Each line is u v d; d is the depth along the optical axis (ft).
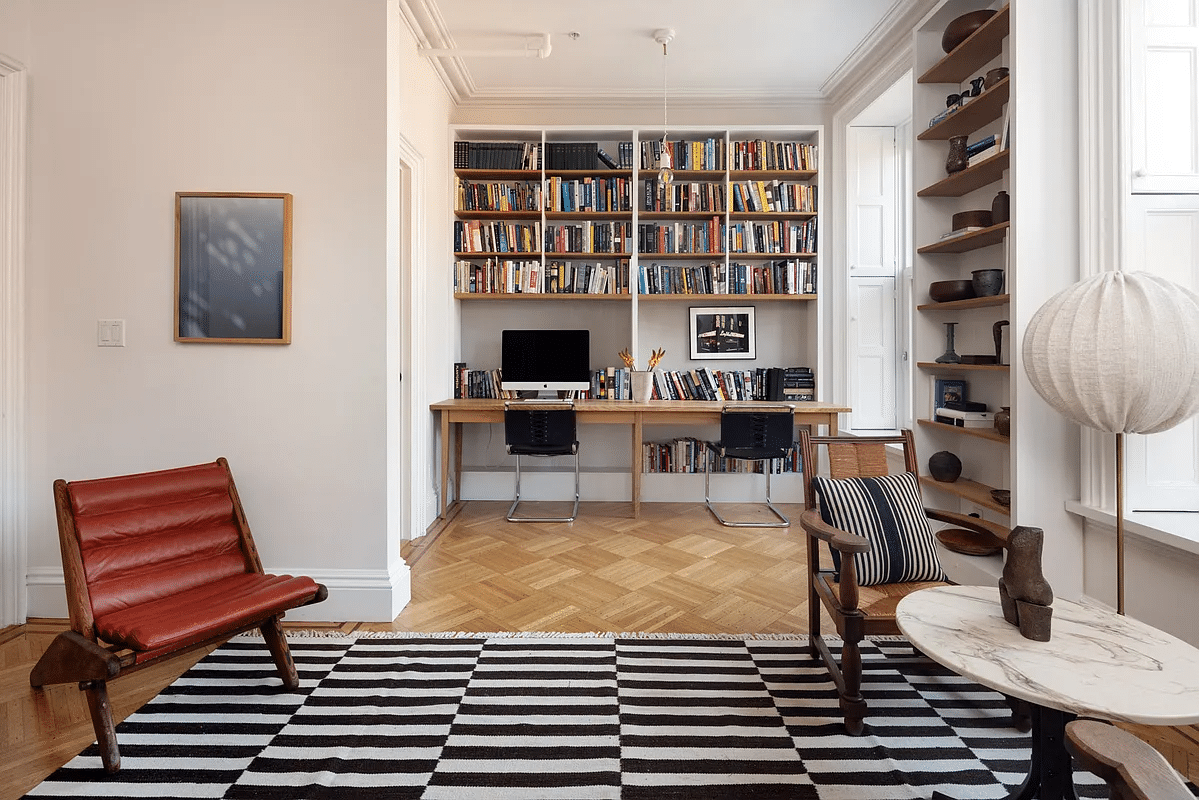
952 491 10.87
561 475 16.72
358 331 9.08
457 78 15.15
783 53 14.32
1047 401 7.03
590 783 5.50
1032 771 4.83
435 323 14.60
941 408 11.56
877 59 14.26
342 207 9.04
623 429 16.90
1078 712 3.76
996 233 9.79
